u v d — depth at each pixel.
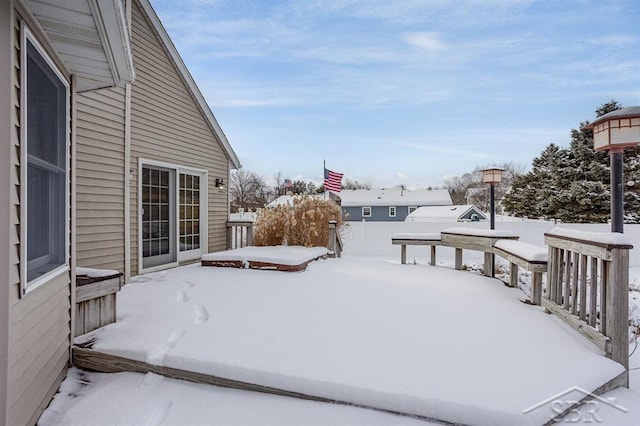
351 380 2.09
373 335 2.83
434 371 2.21
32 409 1.93
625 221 13.23
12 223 1.67
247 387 2.24
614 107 14.67
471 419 1.83
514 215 20.84
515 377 2.13
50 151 2.39
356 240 10.65
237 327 3.02
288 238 7.71
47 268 2.30
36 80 2.16
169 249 6.74
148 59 6.07
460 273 5.64
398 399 1.95
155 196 6.40
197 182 7.68
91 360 2.59
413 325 3.08
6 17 1.64
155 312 3.47
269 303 3.79
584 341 2.72
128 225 5.28
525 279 5.69
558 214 15.06
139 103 5.85
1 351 1.58
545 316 3.38
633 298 4.83
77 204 4.46
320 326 3.04
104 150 4.89
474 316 3.36
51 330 2.25
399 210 27.33
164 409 2.09
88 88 3.17
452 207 24.98
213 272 5.73
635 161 13.41
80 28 2.15
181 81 6.98
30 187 2.11
